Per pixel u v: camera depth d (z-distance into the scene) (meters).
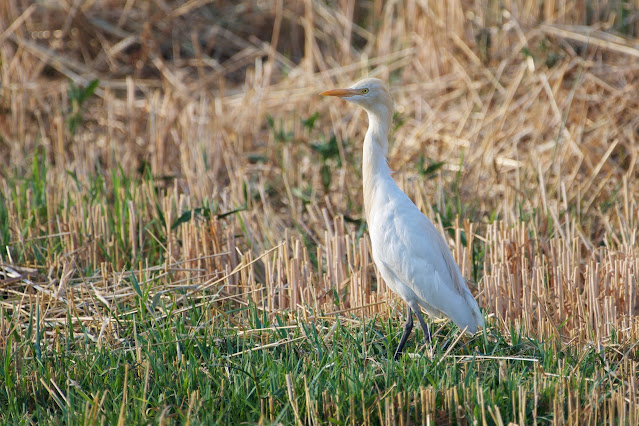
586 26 16.98
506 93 16.09
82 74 20.06
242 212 11.35
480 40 17.59
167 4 22.44
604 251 9.94
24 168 13.88
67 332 8.36
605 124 14.62
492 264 9.02
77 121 15.19
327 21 21.05
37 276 9.91
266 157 14.09
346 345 8.03
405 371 7.45
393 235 8.38
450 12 17.80
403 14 18.81
